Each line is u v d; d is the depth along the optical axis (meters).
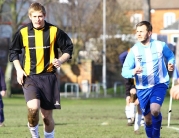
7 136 23.08
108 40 106.88
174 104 55.62
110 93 85.00
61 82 103.00
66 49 17.02
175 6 147.62
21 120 33.97
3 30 105.94
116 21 108.31
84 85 101.44
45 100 16.75
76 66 103.19
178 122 31.47
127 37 108.38
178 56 69.62
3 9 97.88
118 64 104.81
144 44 18.42
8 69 80.94
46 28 16.88
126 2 118.56
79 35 105.94
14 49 17.05
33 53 16.83
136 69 17.36
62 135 23.38
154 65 18.31
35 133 16.53
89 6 110.00
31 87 16.55
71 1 106.00
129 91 28.30
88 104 61.47
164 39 44.88
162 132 24.64
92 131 25.27
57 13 105.88
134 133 24.20
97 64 104.94
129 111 28.50
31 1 88.12
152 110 17.86
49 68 16.89
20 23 80.62
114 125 29.22
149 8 76.19
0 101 29.17
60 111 44.94
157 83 18.38
